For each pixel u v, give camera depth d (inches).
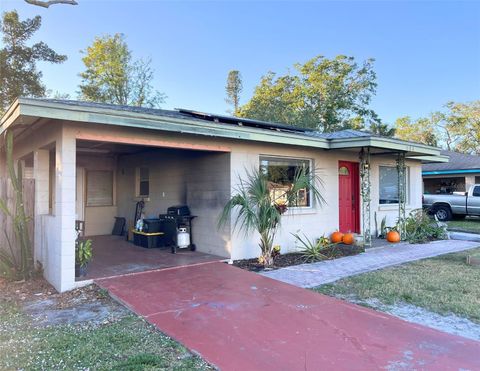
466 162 778.2
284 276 249.9
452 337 146.3
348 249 345.7
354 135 370.0
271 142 309.0
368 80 1177.4
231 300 193.2
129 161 450.0
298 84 1222.9
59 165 222.5
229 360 127.3
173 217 337.4
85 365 124.4
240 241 302.8
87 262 250.7
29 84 844.0
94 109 208.2
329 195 380.5
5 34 835.4
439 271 264.5
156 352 134.8
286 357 129.2
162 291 209.0
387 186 465.7
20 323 167.3
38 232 271.1
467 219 676.1
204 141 281.4
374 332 151.3
